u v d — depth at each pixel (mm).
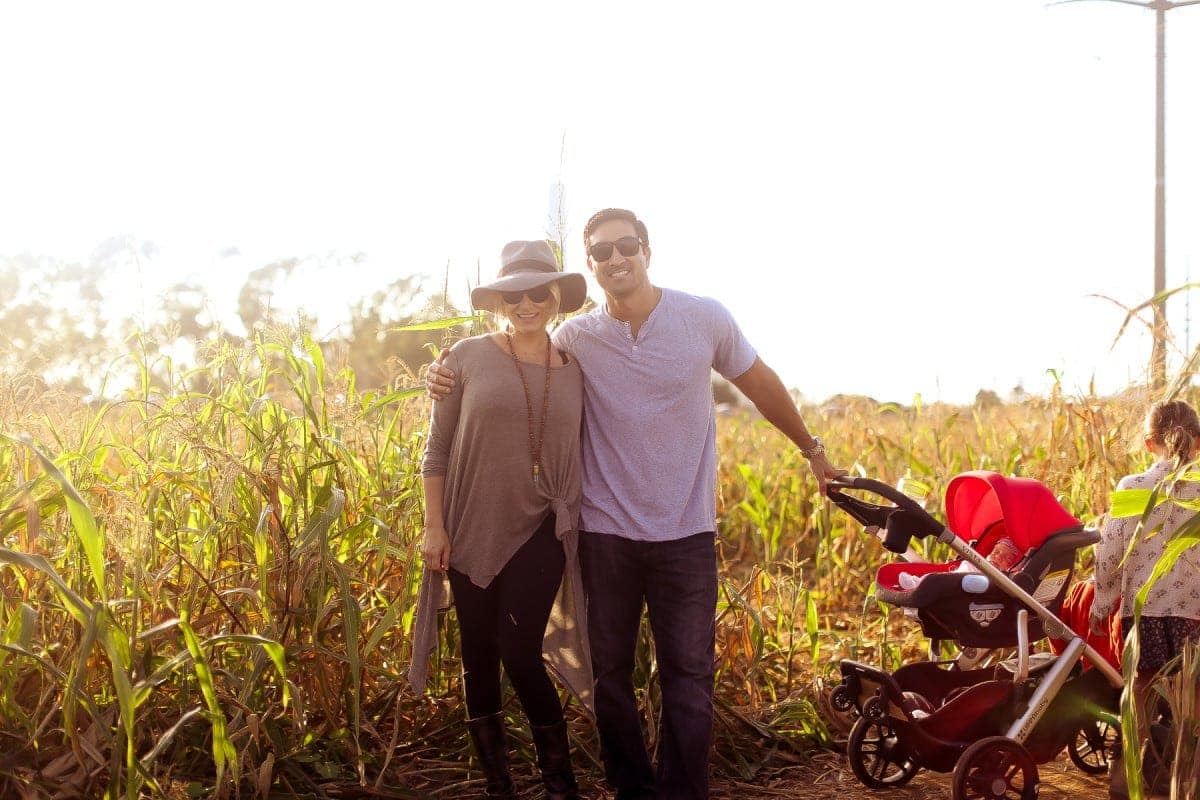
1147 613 3717
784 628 5801
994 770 3641
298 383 4215
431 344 4688
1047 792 4098
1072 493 5867
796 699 4680
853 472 8250
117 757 2906
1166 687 3385
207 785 3488
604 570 3586
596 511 3600
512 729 4102
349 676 3963
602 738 3627
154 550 3637
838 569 7281
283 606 3748
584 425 3705
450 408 3582
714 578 3641
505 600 3514
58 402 4211
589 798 3838
